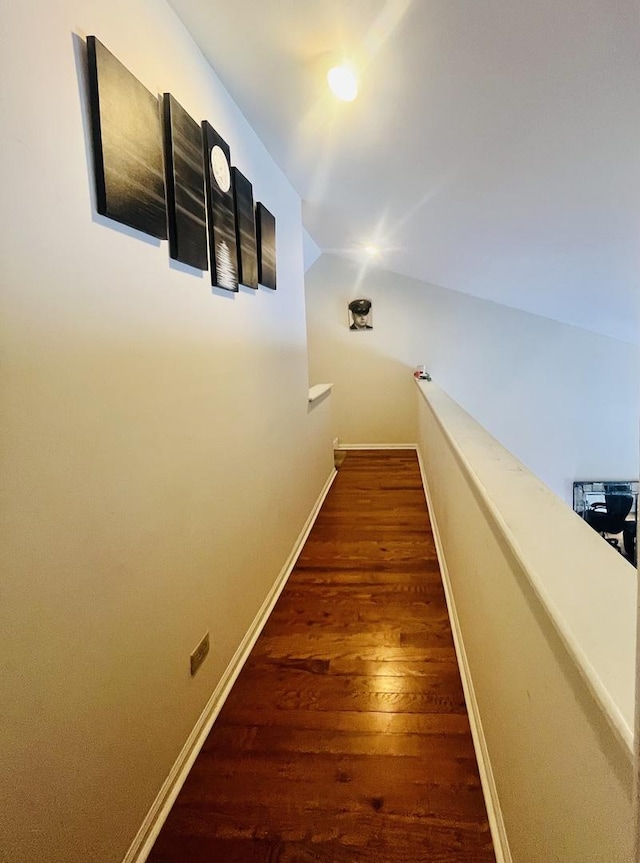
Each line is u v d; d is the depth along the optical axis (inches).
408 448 220.7
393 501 149.7
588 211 69.6
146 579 47.2
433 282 203.3
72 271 36.2
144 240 46.7
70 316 36.1
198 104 59.4
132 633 44.7
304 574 103.7
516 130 56.5
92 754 38.9
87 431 38.1
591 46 38.9
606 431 205.6
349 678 70.9
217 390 65.4
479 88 51.6
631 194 59.3
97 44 37.9
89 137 38.1
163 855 47.2
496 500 44.0
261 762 57.0
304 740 60.0
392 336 213.6
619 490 206.5
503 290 166.1
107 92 39.2
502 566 44.4
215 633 64.5
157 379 49.3
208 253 61.7
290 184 111.4
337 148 83.8
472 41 44.9
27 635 32.1
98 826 39.7
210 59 61.8
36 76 32.5
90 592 38.6
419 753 57.7
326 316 216.1
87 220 37.9
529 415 209.3
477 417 211.5
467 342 209.0
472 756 57.1
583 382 204.4
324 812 50.9
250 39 56.6
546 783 32.3
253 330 81.3
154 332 48.6
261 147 87.6
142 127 44.9
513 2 38.3
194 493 58.2
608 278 102.4
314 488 140.0
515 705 40.4
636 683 16.0
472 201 85.5
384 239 147.9
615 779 21.8
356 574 103.0
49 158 33.8
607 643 24.2
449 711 64.1
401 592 95.1
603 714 21.9
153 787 48.6
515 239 97.8
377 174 90.0
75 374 36.8
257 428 83.6
